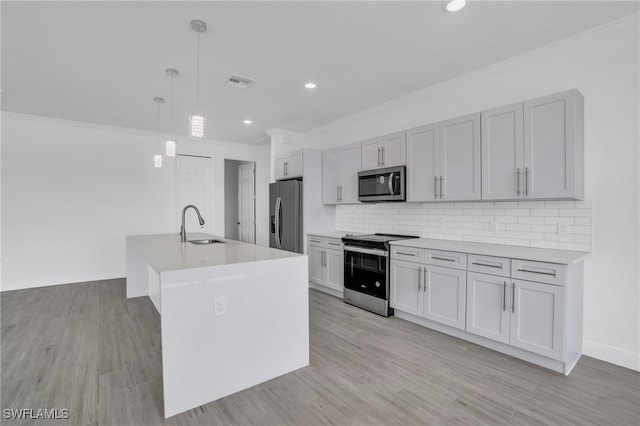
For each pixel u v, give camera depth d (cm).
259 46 257
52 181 468
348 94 367
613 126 233
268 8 208
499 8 210
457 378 216
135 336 287
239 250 263
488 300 251
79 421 171
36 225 458
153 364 235
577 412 179
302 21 223
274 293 219
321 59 281
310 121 481
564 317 212
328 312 355
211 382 192
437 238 355
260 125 505
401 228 397
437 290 288
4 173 438
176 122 483
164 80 323
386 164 370
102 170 505
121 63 285
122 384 208
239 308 203
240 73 309
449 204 343
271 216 503
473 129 284
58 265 474
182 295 182
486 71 299
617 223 232
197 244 306
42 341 275
